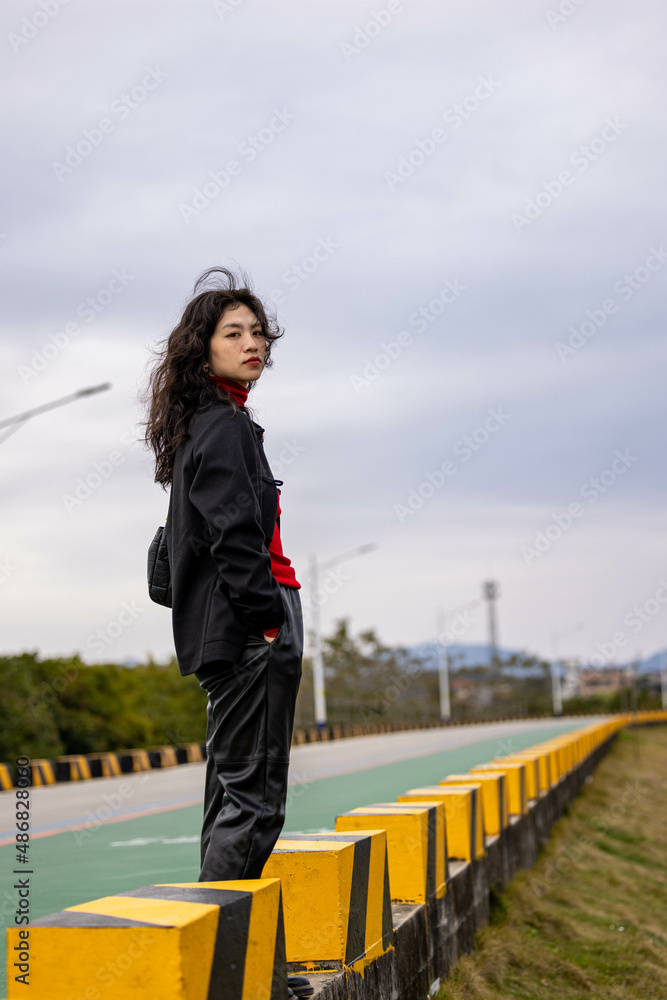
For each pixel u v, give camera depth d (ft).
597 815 48.16
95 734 96.43
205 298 9.78
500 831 24.66
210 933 7.45
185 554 9.05
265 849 8.92
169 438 9.59
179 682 121.19
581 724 200.54
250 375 9.75
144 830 34.47
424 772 62.39
